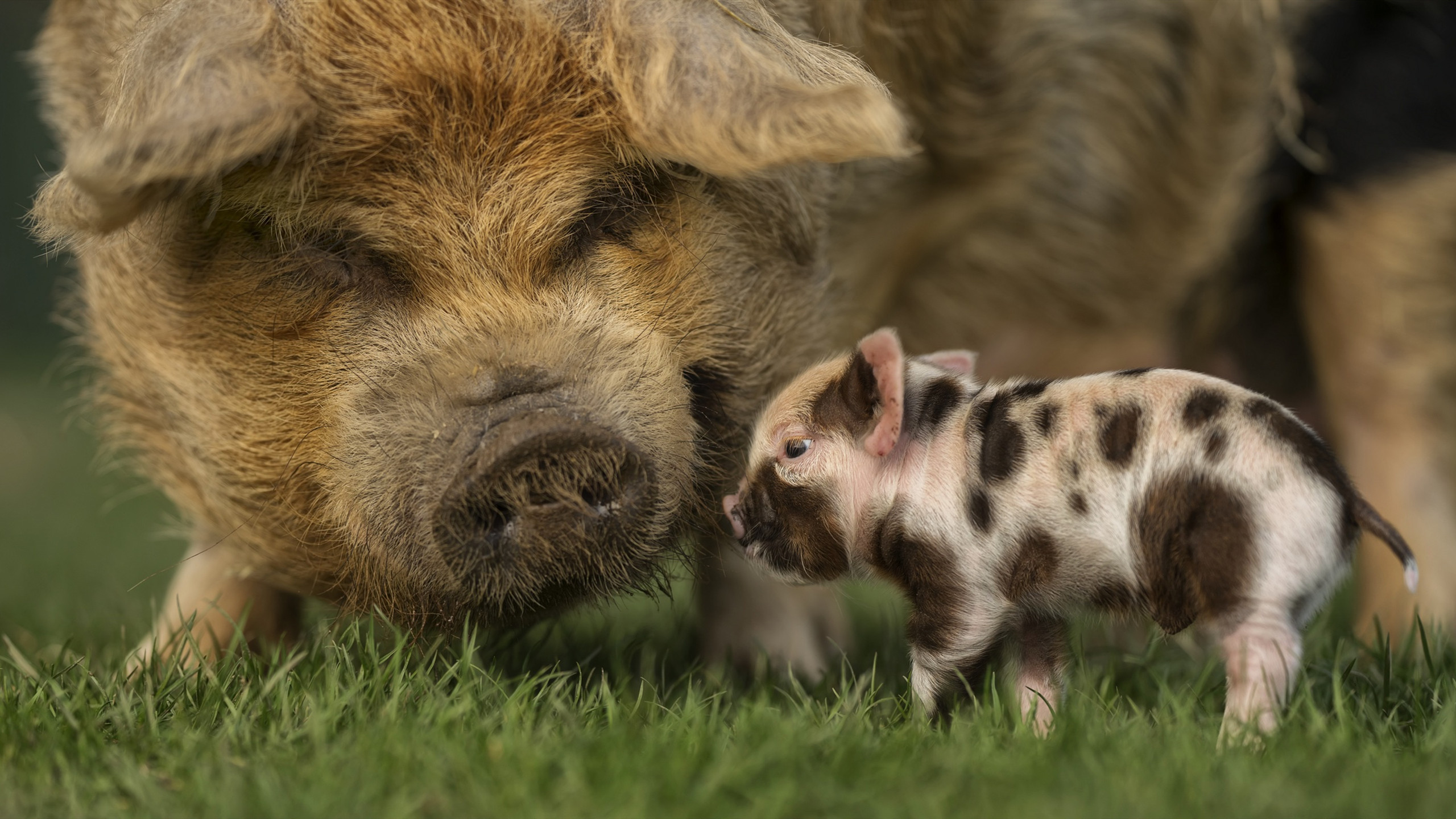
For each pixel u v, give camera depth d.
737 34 7.49
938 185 11.30
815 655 11.25
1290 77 11.51
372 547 7.91
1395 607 11.63
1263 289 12.82
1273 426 7.14
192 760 6.87
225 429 8.40
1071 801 5.84
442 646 8.75
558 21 7.71
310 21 7.57
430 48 7.55
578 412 7.46
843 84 7.36
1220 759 6.42
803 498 8.31
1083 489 7.45
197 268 8.11
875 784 6.27
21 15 47.31
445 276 7.75
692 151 7.16
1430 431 12.01
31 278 48.84
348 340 7.91
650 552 7.84
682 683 9.59
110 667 9.55
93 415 10.46
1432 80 11.55
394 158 7.60
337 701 7.62
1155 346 12.84
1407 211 11.60
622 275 8.06
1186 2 11.61
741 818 5.80
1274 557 6.97
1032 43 11.13
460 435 7.43
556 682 8.79
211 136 6.80
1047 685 7.97
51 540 21.06
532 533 7.33
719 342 8.53
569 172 7.77
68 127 9.50
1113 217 12.01
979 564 7.72
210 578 10.39
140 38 7.59
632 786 6.11
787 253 8.99
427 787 6.25
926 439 8.03
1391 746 6.91
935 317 12.15
